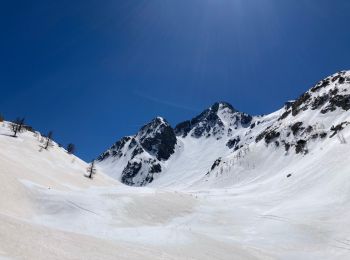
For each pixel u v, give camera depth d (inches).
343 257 1401.3
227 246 1449.3
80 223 1483.8
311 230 1750.7
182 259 1083.3
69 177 3095.5
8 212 1343.5
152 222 1800.0
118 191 2162.9
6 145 3265.3
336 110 6471.5
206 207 2265.0
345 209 1974.7
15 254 651.5
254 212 2311.8
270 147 7066.9
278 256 1451.8
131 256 936.3
